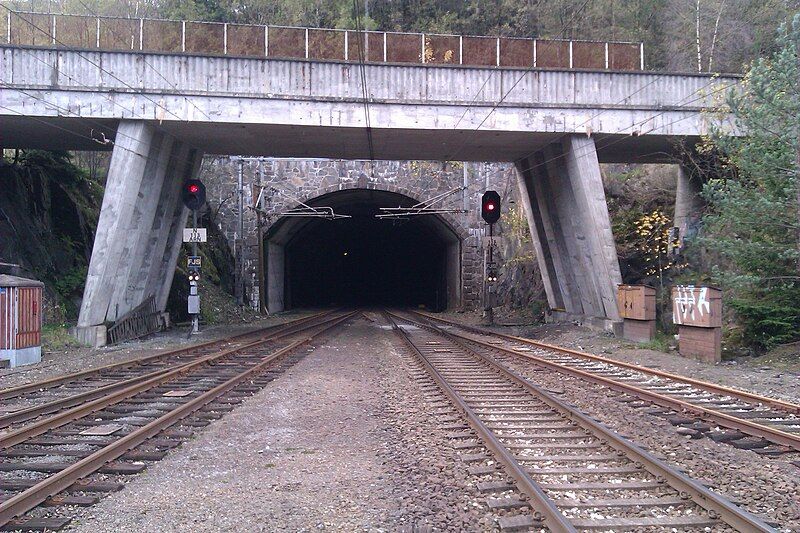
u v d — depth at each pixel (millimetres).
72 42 19141
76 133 21344
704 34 33000
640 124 20828
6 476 6355
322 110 19766
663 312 22312
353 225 62812
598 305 22797
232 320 33750
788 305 16172
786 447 7336
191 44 19578
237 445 7711
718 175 22359
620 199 29953
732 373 13320
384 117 20000
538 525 4988
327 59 19734
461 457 6824
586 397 10391
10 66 18484
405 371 13703
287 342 20609
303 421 8953
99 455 6652
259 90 19500
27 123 19734
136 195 20031
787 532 4875
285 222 42688
